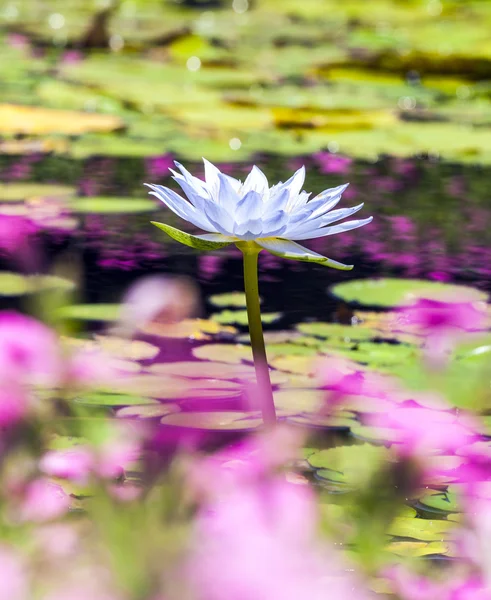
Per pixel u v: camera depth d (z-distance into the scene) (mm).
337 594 2201
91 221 3287
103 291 2957
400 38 8312
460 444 2576
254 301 2516
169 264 3096
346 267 2459
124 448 2496
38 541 2236
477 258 3174
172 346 2781
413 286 3018
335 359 2766
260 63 7238
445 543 2404
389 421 2609
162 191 2469
